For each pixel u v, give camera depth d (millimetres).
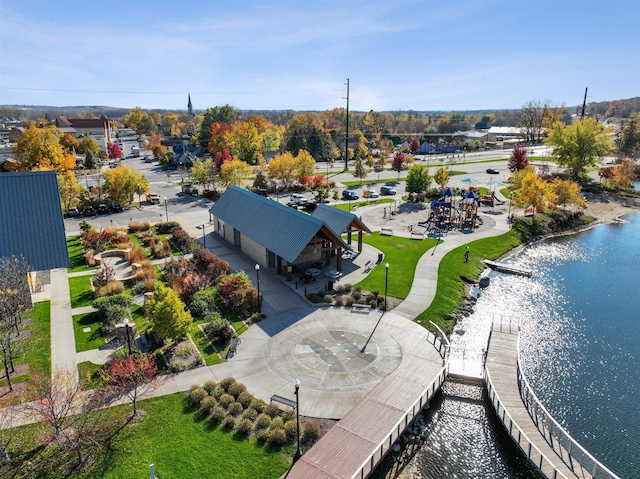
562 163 82375
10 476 17047
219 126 119875
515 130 188375
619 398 23797
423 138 173250
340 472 17594
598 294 37375
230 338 27438
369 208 63938
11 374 23656
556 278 41000
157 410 20953
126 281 35844
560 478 17734
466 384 24906
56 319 29906
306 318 30703
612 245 51031
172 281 34656
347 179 87562
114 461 17844
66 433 18609
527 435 20062
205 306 30922
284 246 35938
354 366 25047
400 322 30359
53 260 32219
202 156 119625
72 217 58125
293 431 19672
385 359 25812
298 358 25766
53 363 24703
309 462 18078
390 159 116312
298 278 37344
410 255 43906
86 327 28844
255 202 44156
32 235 32906
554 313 33906
